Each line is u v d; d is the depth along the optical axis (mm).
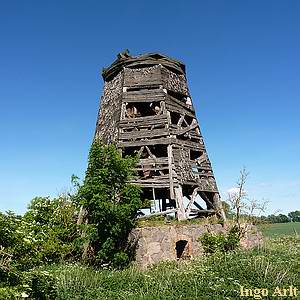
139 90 22250
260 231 22828
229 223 21078
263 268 13305
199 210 21141
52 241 18109
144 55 22734
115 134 21234
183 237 18688
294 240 26750
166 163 20391
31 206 21469
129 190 17984
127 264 17188
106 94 24047
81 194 17641
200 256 17859
